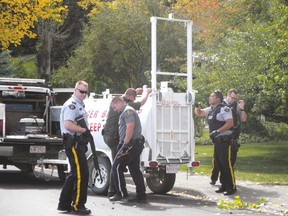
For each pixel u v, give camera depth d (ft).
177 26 155.02
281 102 95.86
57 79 173.99
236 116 67.92
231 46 101.09
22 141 75.41
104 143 67.67
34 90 82.43
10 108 82.84
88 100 74.08
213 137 66.90
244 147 146.72
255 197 65.72
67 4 240.53
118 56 152.76
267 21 110.11
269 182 77.30
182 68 144.46
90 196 67.10
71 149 54.08
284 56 87.10
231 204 60.80
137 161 62.08
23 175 90.68
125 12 155.22
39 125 80.69
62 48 243.40
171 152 66.74
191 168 71.00
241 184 75.31
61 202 55.11
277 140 168.25
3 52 185.57
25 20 151.33
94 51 154.51
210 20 135.03
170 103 66.74
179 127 67.31
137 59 155.12
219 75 99.55
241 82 95.86
